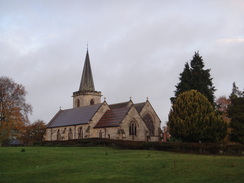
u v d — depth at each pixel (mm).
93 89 129375
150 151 52781
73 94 131125
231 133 76750
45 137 109688
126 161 38469
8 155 42500
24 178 31234
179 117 69250
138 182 28469
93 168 34562
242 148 52000
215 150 51656
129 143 58562
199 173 30875
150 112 97938
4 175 32844
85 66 130500
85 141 66875
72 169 34188
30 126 133125
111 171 32938
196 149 52531
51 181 29531
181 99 70938
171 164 35562
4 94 86688
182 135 68125
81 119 94500
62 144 70125
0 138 84125
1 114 85938
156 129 98000
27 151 48625
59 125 103250
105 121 88438
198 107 68062
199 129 66562
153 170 32781
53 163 39000
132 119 84812
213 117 67438
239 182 27328
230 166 33812
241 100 77438
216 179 28516
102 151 51812
